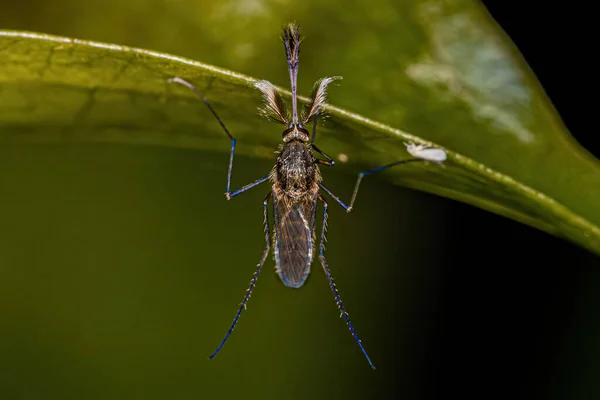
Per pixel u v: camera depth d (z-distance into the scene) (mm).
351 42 71
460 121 70
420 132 70
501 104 70
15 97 71
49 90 71
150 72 70
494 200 70
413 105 70
